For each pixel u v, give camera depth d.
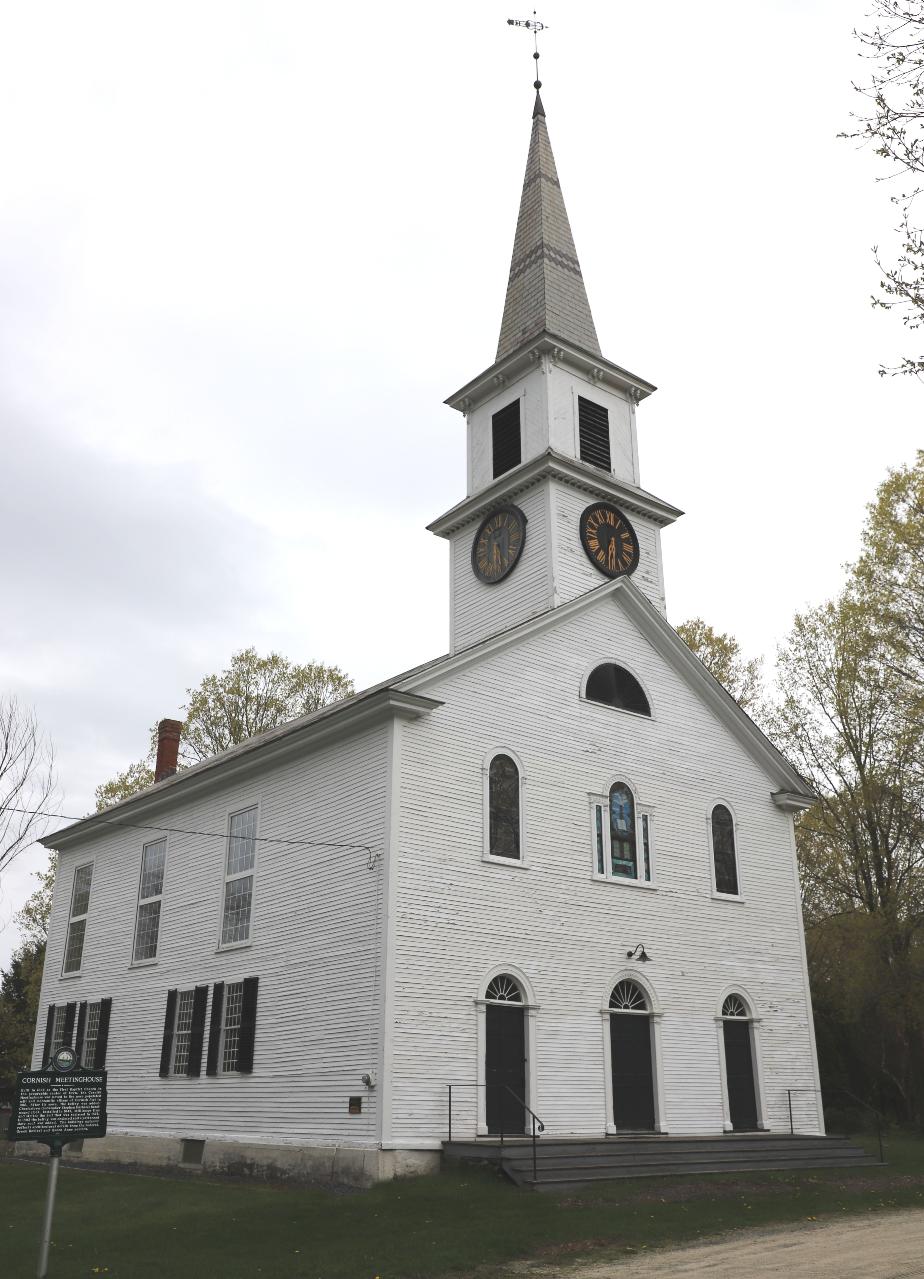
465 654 21.66
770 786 27.17
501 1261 12.79
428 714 20.77
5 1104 40.09
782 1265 12.12
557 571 26.05
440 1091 18.75
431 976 19.27
